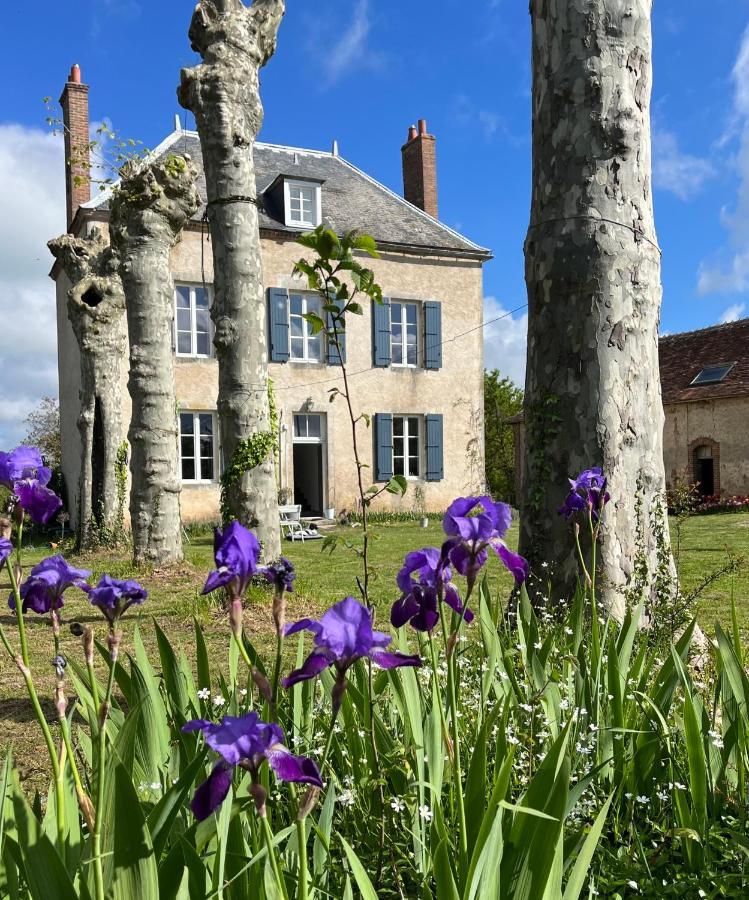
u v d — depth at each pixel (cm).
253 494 783
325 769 199
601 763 209
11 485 144
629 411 444
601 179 443
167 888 139
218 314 791
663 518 445
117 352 1525
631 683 267
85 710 216
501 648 286
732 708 239
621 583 430
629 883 188
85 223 1784
